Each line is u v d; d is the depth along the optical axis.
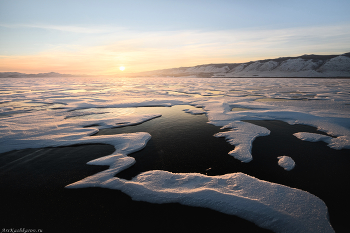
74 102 13.84
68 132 6.47
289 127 7.25
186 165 4.40
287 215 2.61
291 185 3.54
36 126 7.03
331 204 2.99
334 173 3.93
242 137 6.07
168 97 17.34
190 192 3.16
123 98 16.27
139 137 6.02
